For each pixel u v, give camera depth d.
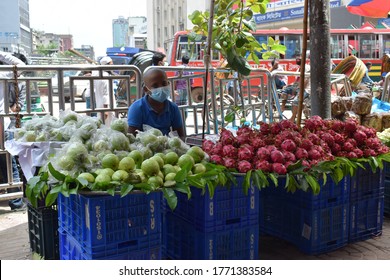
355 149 3.85
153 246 2.99
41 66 5.19
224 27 4.04
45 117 4.12
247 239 3.44
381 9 9.04
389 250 4.05
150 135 3.33
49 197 2.90
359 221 4.25
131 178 2.82
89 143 3.24
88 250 2.85
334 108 5.92
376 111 6.80
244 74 4.07
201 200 3.23
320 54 4.66
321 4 4.60
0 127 5.39
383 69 14.01
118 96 9.07
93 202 2.77
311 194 3.83
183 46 17.59
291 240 4.12
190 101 6.56
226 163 3.30
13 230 4.71
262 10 4.11
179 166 3.10
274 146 3.46
